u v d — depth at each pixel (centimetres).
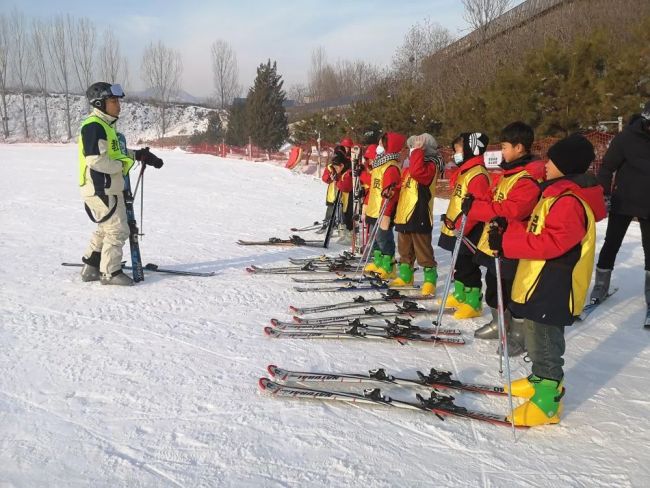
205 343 369
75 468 230
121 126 5519
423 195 480
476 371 345
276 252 665
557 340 279
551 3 1938
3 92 4969
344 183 690
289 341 378
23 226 764
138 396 293
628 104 1028
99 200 472
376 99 1991
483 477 237
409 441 262
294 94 5897
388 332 385
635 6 1603
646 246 449
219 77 5572
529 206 325
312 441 258
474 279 438
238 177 1526
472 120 1317
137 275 508
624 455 257
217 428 265
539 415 279
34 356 338
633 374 349
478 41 2141
